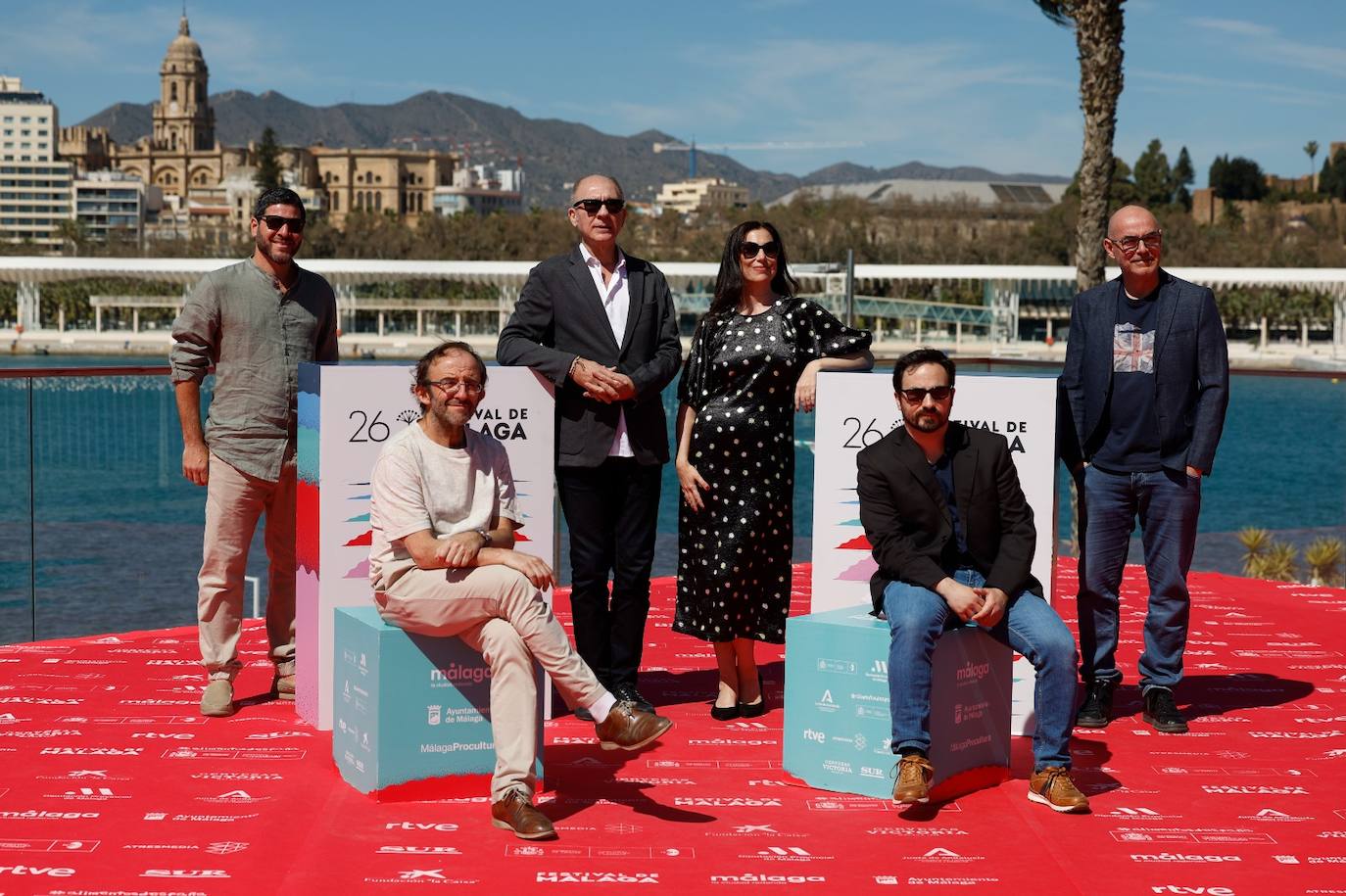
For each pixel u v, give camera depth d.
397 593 3.49
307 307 4.65
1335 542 11.38
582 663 3.46
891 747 3.51
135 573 12.11
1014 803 3.67
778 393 4.45
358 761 3.68
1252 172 194.38
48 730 4.32
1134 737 4.42
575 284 4.48
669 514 20.94
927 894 2.98
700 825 3.45
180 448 16.64
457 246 131.25
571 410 4.45
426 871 3.07
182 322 4.50
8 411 8.62
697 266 86.06
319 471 4.26
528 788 3.37
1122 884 3.05
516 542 4.43
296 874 3.03
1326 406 24.20
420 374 3.62
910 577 3.65
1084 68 10.23
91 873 3.02
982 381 4.30
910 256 122.31
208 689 4.54
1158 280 4.55
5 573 8.63
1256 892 3.00
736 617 4.48
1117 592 4.62
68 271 86.38
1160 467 4.49
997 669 3.85
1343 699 4.96
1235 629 6.32
